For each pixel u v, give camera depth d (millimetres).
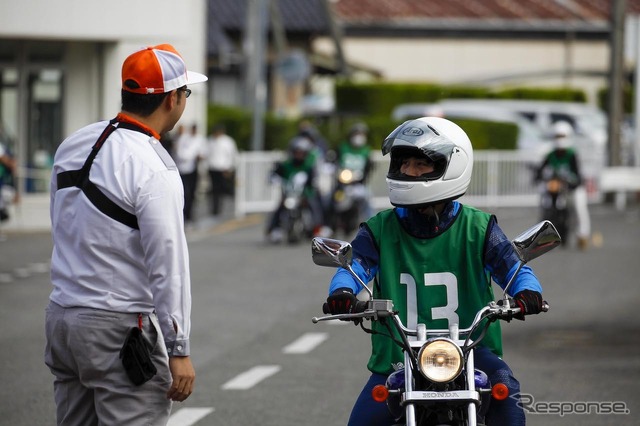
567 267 36781
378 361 11000
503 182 61312
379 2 110500
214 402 18594
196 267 36688
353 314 10289
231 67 86125
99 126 11000
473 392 9789
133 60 10938
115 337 10703
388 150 10875
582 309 28469
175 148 50250
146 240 10578
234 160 55812
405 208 11008
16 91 49250
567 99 98625
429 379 9672
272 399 18812
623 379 20250
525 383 19953
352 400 18750
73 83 49469
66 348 10812
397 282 11055
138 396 10836
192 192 50594
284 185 44281
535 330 25516
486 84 104188
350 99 88000
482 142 70062
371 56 108562
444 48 108250
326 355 22797
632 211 59562
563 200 42031
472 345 10148
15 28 47375
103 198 10680
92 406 11117
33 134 49438
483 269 11070
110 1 47938
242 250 41625
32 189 49250
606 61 108250
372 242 11172
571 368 21266
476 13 109000
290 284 33062
